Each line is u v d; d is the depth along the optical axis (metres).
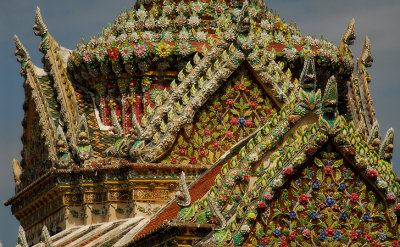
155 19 38.72
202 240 28.03
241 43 36.03
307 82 29.08
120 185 35.47
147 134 35.78
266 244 28.31
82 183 35.91
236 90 36.25
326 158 28.80
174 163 35.75
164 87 38.12
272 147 28.81
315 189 28.72
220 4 38.75
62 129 36.88
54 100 38.19
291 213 28.52
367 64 41.34
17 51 38.84
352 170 28.88
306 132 28.72
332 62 39.16
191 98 36.06
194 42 37.91
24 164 39.56
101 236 34.22
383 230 28.84
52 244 32.88
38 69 39.25
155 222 33.50
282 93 36.06
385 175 28.94
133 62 37.97
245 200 28.33
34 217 38.66
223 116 36.22
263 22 38.78
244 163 28.66
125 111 38.25
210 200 28.22
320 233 28.59
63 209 36.28
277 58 38.31
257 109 36.25
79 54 38.78
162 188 35.38
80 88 39.34
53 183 36.41
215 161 35.97
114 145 35.72
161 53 37.75
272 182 28.42
